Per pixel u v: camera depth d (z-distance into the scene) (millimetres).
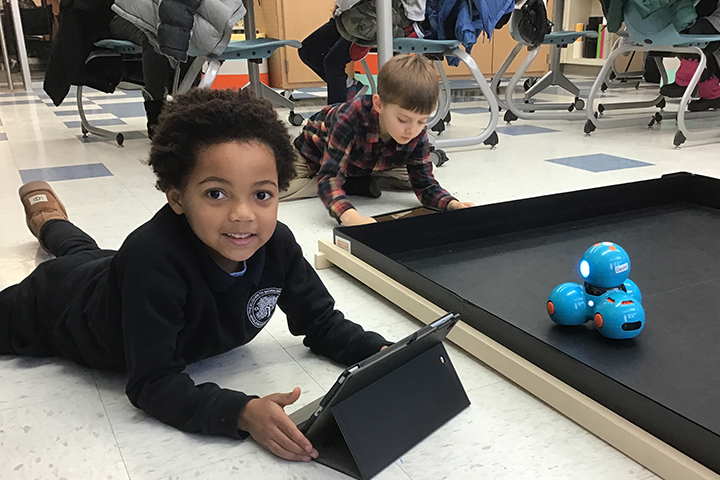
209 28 1878
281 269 840
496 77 3389
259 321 851
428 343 766
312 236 1490
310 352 956
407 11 2234
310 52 3340
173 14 1803
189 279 740
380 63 2051
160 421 773
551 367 814
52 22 5973
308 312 902
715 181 1619
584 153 2496
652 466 673
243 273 781
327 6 4746
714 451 623
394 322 1049
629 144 2691
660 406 675
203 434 750
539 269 1199
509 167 2242
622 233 1425
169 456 708
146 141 2859
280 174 718
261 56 2248
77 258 936
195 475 675
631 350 870
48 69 2723
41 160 2447
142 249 721
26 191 1314
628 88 4871
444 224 1354
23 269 1275
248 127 675
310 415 709
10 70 5305
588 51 5523
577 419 760
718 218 1544
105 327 787
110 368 884
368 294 1171
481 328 926
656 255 1270
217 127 664
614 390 729
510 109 3322
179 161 676
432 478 667
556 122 3391
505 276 1164
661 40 2600
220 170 663
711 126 3123
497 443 726
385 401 710
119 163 2369
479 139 2594
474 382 863
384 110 1400
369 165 1650
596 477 669
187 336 788
